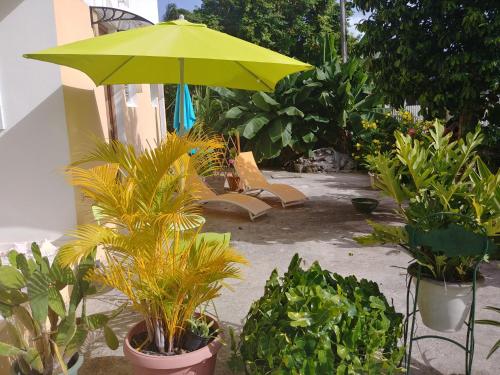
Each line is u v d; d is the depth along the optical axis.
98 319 2.50
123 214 2.20
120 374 2.75
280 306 2.24
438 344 3.02
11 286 2.28
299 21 19.80
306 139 12.15
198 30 3.23
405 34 5.58
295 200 7.56
